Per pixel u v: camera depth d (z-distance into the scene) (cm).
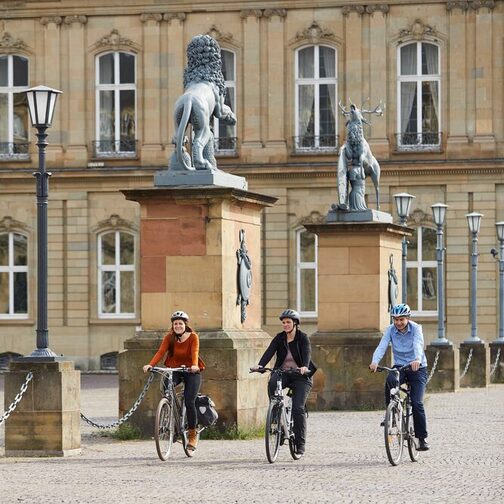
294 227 12462
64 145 12750
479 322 12325
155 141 12612
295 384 4738
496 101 12281
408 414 4709
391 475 4316
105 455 4925
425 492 3931
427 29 12325
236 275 5703
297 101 12500
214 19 12569
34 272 12781
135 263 12694
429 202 12325
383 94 12381
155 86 12625
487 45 12269
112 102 12712
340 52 12444
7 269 12812
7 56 12862
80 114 12712
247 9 12512
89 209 12712
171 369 4788
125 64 12725
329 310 7512
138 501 3766
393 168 12294
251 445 5206
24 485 4106
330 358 7369
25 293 12825
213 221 5559
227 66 12575
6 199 12794
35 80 12794
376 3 12381
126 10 12656
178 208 5588
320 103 12488
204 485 4081
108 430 5884
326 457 4822
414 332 4731
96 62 12738
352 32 12419
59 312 12725
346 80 12419
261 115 12519
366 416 6862
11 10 12812
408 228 7912
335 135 12450
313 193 12450
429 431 5878
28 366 4919
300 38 12462
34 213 12762
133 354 5584
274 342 4738
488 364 9869
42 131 5172
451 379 8900
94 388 9731
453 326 12294
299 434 4722
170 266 5594
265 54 12519
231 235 5650
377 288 7469
